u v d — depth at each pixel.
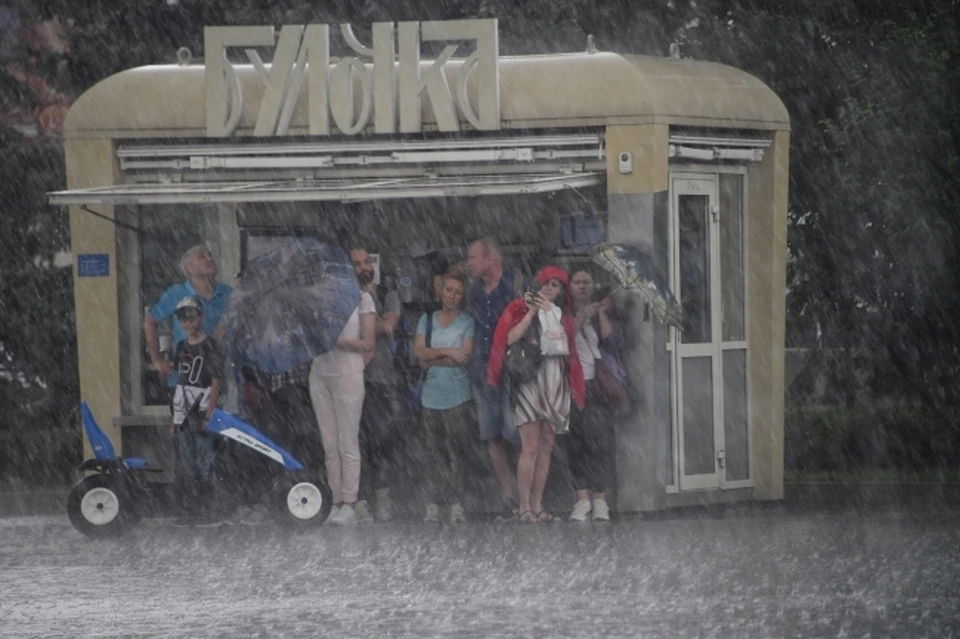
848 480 48.81
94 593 31.14
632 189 42.81
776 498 46.06
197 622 27.55
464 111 43.78
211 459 41.56
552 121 43.47
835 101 55.94
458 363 41.91
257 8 59.97
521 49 56.66
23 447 54.31
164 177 46.00
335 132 44.69
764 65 56.16
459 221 45.75
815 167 56.03
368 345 42.00
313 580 32.34
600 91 43.12
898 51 52.75
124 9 60.12
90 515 40.25
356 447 42.00
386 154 44.75
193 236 47.03
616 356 42.06
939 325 56.91
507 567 33.66
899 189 52.25
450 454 42.06
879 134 52.16
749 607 28.27
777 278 46.06
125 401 46.59
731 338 46.12
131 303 46.72
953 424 51.53
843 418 52.59
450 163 44.59
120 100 45.91
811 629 26.14
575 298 41.88
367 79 44.50
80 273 46.28
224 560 35.69
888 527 39.84
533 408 41.03
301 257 41.50
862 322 57.97
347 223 46.31
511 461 43.75
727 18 57.19
